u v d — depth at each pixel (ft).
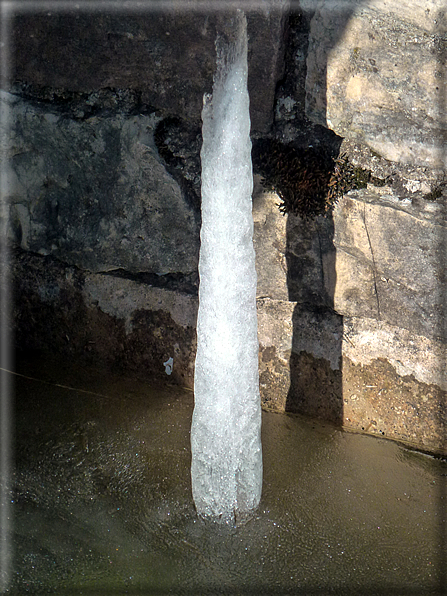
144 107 7.48
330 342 7.73
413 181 6.59
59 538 6.46
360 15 6.20
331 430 7.74
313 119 6.84
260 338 8.10
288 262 7.59
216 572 6.05
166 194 7.70
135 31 7.08
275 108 6.97
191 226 7.77
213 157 5.75
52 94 7.87
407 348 7.34
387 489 6.83
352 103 6.57
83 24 7.28
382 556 6.10
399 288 7.12
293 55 6.70
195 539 6.39
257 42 6.54
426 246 6.77
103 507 6.79
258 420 6.47
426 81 6.17
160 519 6.62
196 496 6.66
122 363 8.86
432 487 6.84
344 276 7.36
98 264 8.48
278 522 6.50
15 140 8.19
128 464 7.28
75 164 8.03
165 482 7.02
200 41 6.82
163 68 7.18
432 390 7.32
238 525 6.49
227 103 5.70
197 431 6.44
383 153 6.66
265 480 6.97
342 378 7.79
